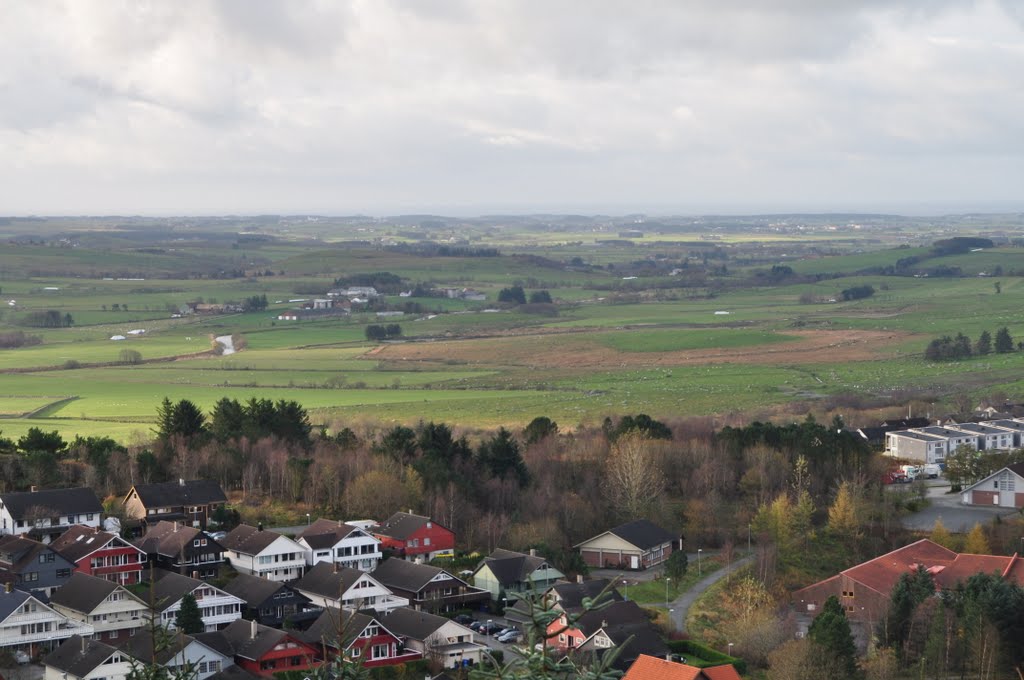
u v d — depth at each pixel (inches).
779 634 4798.2
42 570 5251.0
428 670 4436.5
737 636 4931.1
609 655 1537.9
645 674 3973.9
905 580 5157.5
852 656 4512.8
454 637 4692.4
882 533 6427.2
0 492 6565.0
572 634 4530.0
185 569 5546.3
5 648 4503.0
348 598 5083.7
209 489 6501.0
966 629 4648.1
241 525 5895.7
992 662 4507.9
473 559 5930.1
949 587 5201.8
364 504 6560.0
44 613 4586.6
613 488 6909.5
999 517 6584.6
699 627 5093.5
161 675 2089.1
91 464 7062.0
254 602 5034.5
